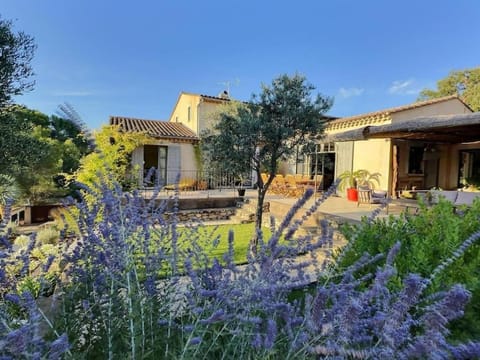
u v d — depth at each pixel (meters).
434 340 0.85
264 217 9.20
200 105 14.64
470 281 1.65
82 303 1.41
